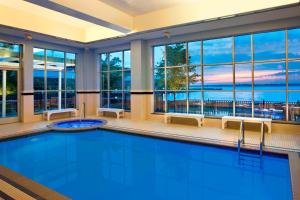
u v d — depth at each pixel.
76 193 3.08
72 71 9.20
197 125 6.73
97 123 7.54
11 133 5.60
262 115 6.34
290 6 4.55
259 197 2.93
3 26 5.85
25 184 2.72
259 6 4.82
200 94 7.07
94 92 9.70
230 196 2.97
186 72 7.29
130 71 8.31
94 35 8.02
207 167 4.00
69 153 4.86
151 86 7.94
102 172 3.85
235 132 5.69
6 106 7.06
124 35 7.11
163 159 4.47
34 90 7.79
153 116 7.89
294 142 4.62
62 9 4.88
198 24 5.80
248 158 4.27
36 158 4.54
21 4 5.81
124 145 5.40
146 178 3.58
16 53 7.22
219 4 5.30
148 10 6.23
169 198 2.94
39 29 6.68
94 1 5.42
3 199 2.65
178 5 5.86
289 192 3.05
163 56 7.80
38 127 6.41
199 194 3.04
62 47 8.55
